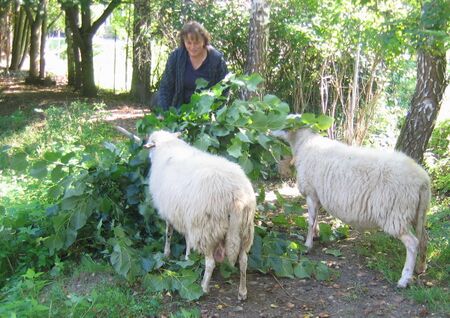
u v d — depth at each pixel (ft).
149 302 13.08
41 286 13.58
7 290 14.35
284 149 17.07
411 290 13.91
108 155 16.34
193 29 17.12
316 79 29.89
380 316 12.80
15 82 69.10
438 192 22.65
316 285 14.48
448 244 16.52
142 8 45.27
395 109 30.40
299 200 22.04
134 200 15.88
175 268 14.51
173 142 14.89
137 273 13.96
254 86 16.71
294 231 18.34
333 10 25.22
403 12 21.90
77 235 16.39
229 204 12.42
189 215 12.73
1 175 23.70
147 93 51.67
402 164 14.23
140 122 16.88
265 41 29.04
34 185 19.85
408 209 14.01
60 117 34.35
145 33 44.39
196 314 12.51
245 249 13.05
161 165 14.26
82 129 32.37
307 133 16.83
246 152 15.76
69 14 54.95
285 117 15.88
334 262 15.92
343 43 25.98
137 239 15.89
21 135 33.71
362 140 26.66
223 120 15.89
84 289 13.78
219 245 13.02
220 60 18.13
